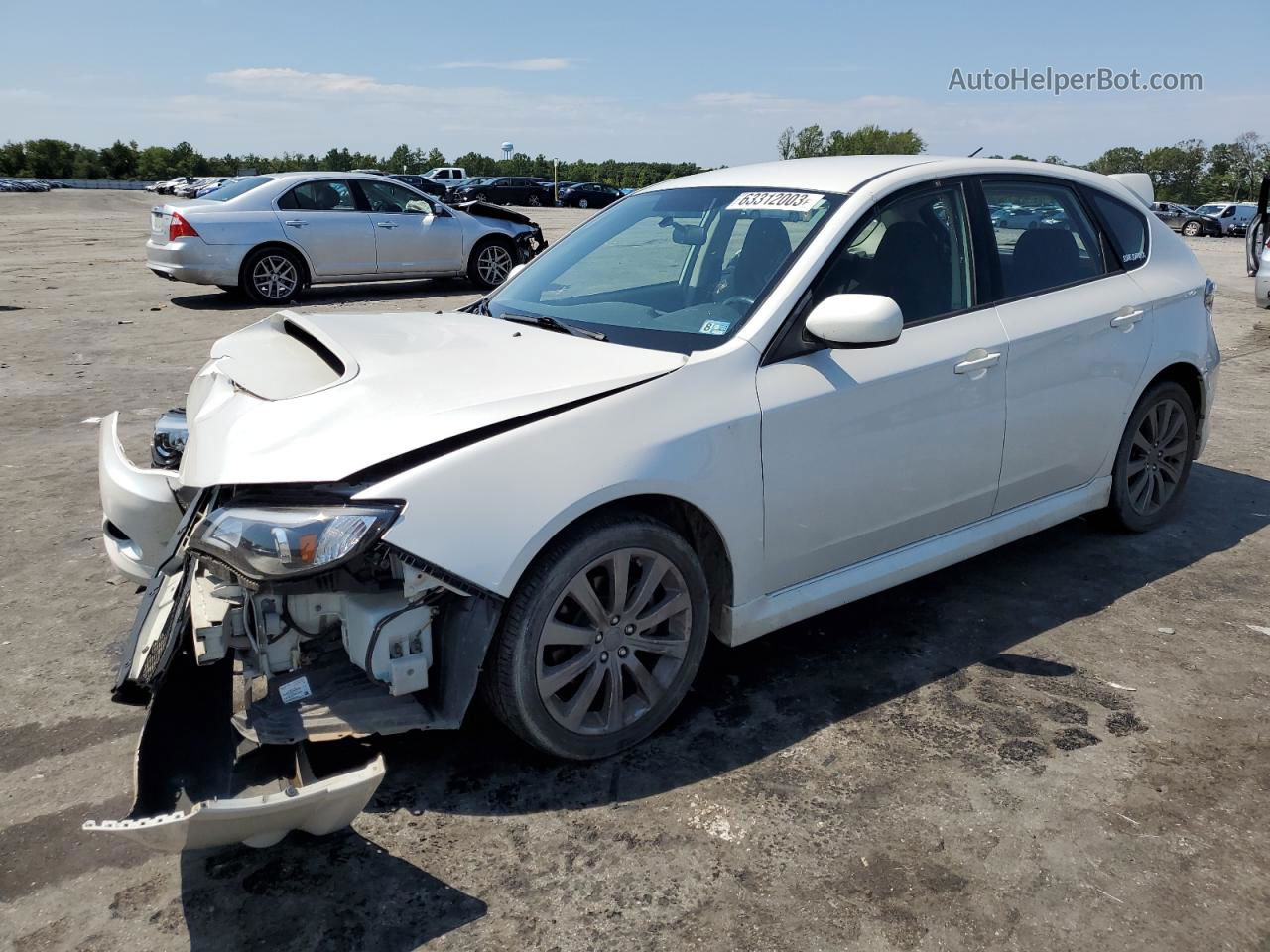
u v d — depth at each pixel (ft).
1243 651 11.71
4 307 39.58
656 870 8.11
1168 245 14.93
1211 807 8.83
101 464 10.96
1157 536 15.26
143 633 8.41
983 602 13.07
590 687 9.33
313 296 44.32
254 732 8.37
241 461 8.38
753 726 10.20
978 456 11.91
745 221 11.62
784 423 9.98
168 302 41.73
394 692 8.57
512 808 8.89
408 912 7.69
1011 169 12.89
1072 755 9.64
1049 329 12.41
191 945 7.41
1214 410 23.04
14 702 10.90
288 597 8.75
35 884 8.09
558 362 9.75
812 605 10.77
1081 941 7.31
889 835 8.50
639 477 8.95
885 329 9.62
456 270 46.01
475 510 8.26
